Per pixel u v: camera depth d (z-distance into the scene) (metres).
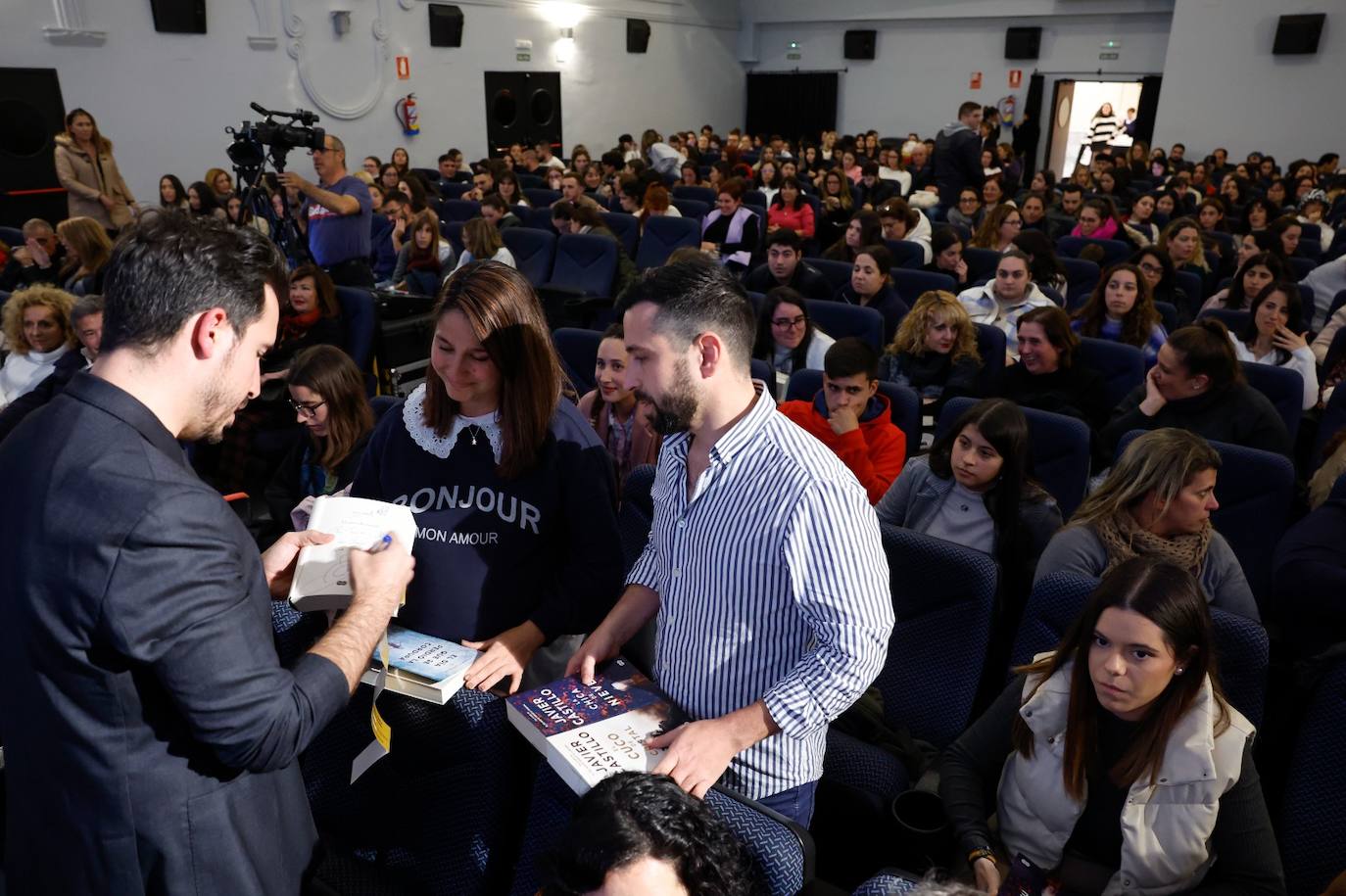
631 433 2.60
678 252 3.75
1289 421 3.17
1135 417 2.88
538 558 1.43
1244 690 1.48
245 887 1.04
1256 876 1.29
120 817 0.94
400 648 1.32
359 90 10.06
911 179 10.91
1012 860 1.39
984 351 3.62
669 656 1.26
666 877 0.93
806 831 1.07
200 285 0.92
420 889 1.39
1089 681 1.36
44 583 0.87
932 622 1.85
